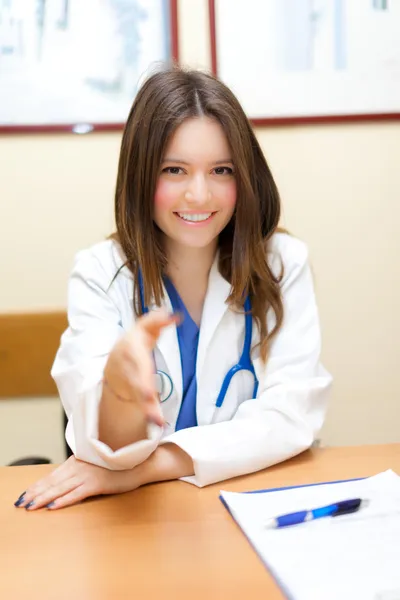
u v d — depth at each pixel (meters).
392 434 1.54
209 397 0.91
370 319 1.52
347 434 1.54
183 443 0.72
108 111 1.37
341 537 0.55
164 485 0.70
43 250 1.42
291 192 1.45
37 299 1.43
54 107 1.36
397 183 1.48
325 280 1.49
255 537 0.55
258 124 1.41
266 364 0.90
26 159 1.39
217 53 1.38
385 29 1.40
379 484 0.66
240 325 0.93
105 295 0.91
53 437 1.46
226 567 0.51
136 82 1.36
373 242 1.50
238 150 0.81
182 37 1.37
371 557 0.51
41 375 1.32
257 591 0.48
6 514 0.63
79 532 0.59
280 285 0.95
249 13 1.37
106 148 1.39
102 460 0.68
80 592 0.48
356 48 1.41
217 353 0.92
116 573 0.51
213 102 0.79
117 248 0.96
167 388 0.88
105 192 1.41
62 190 1.40
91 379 0.71
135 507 0.64
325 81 1.41
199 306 0.95
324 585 0.47
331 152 1.45
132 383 0.55
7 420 1.45
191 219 0.83
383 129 1.46
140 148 0.82
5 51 1.33
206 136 0.78
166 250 0.92
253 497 0.64
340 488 0.65
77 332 0.86
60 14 1.34
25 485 0.71
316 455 0.79
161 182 0.82
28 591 0.49
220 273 0.94
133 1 1.34
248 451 0.73
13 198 1.40
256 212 0.88
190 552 0.54
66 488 0.66
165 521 0.61
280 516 0.58
